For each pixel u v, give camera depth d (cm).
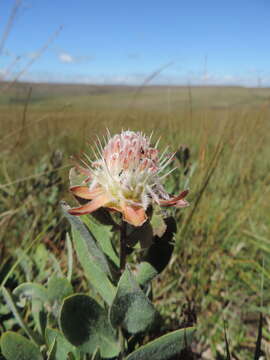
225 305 23
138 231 14
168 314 21
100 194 14
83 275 22
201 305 22
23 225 28
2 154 36
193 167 25
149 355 13
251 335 21
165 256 15
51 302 16
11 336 13
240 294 24
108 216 14
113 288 15
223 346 20
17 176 35
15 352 13
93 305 14
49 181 31
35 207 29
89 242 14
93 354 13
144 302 13
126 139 15
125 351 14
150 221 14
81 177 15
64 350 14
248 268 27
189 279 23
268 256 27
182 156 25
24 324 15
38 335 15
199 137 41
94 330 14
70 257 17
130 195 14
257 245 28
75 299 13
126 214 13
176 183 24
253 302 24
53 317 16
